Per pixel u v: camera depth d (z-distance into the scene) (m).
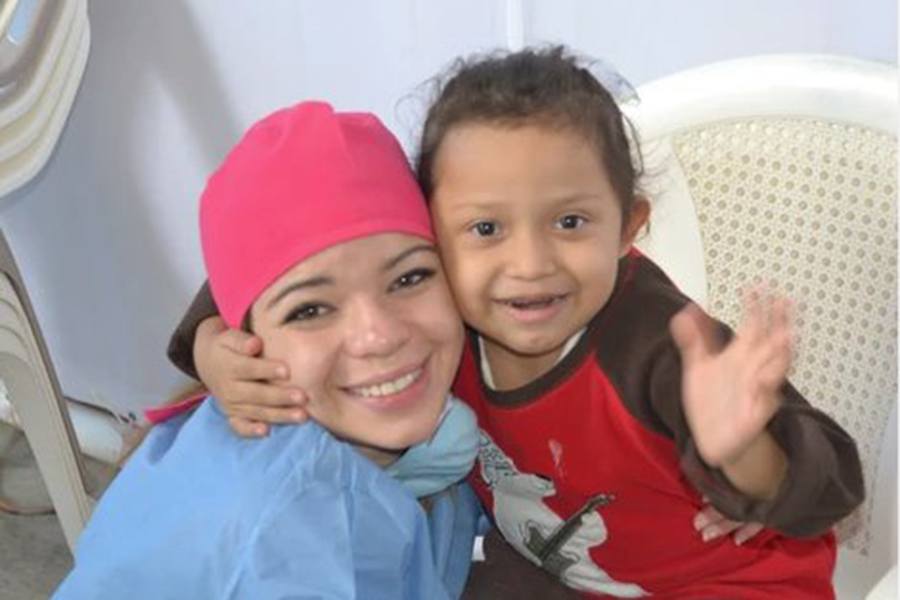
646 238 1.03
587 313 0.79
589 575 0.93
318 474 0.77
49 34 1.32
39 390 1.53
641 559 0.90
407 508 0.80
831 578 0.94
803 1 1.12
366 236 0.76
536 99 0.76
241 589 0.74
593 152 0.76
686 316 0.74
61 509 1.61
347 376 0.78
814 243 0.98
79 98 1.63
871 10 1.10
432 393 0.80
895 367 0.95
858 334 0.97
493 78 0.78
